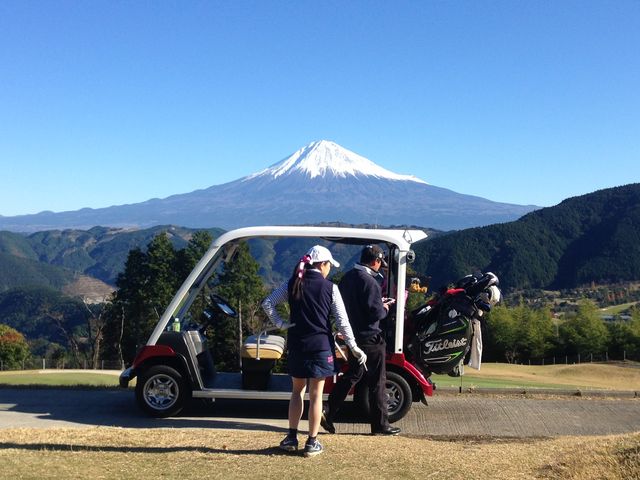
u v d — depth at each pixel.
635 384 38.09
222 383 8.70
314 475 5.62
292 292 6.27
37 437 6.87
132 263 51.78
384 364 7.45
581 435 7.86
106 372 27.53
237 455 6.19
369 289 7.28
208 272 8.77
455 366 8.48
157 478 5.46
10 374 24.17
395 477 5.64
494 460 6.21
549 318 72.56
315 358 6.19
